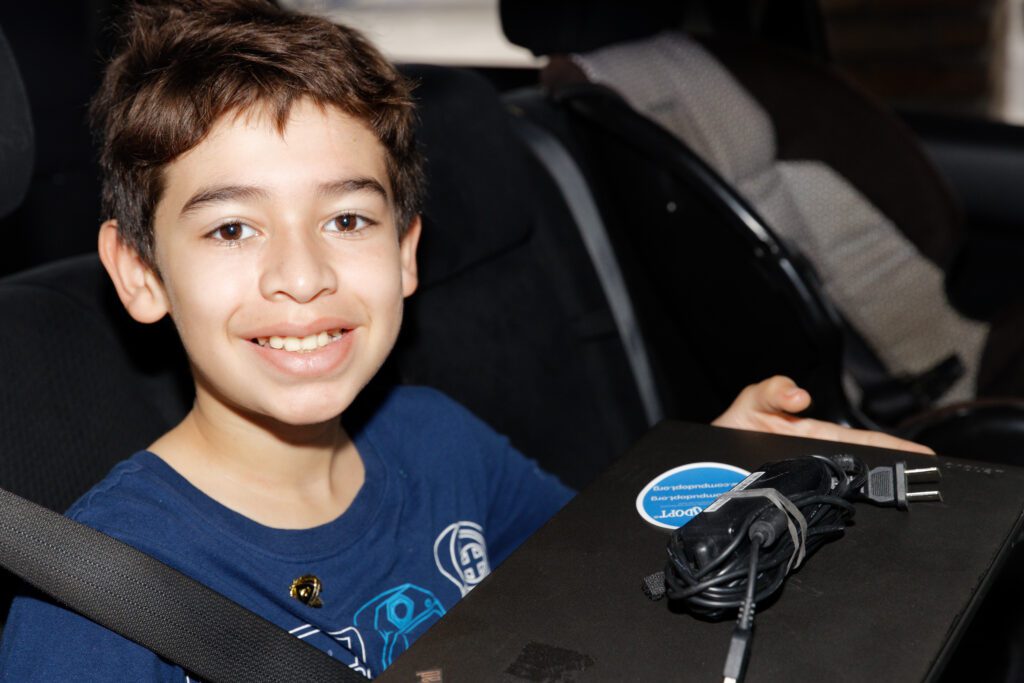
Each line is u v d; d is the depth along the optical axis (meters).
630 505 0.78
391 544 0.93
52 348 0.98
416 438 1.04
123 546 0.79
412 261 0.97
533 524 1.10
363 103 0.84
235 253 0.79
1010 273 1.87
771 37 1.95
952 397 1.79
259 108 0.79
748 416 1.01
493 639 0.64
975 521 0.72
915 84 3.09
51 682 0.76
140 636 0.78
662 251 1.45
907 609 0.64
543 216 1.40
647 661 0.62
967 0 2.97
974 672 1.10
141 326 1.05
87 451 0.97
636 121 1.39
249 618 0.79
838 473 0.74
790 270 1.35
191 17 0.87
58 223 2.17
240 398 0.82
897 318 1.83
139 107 0.81
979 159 1.91
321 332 0.81
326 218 0.81
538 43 1.60
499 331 1.30
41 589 0.78
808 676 0.60
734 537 0.64
